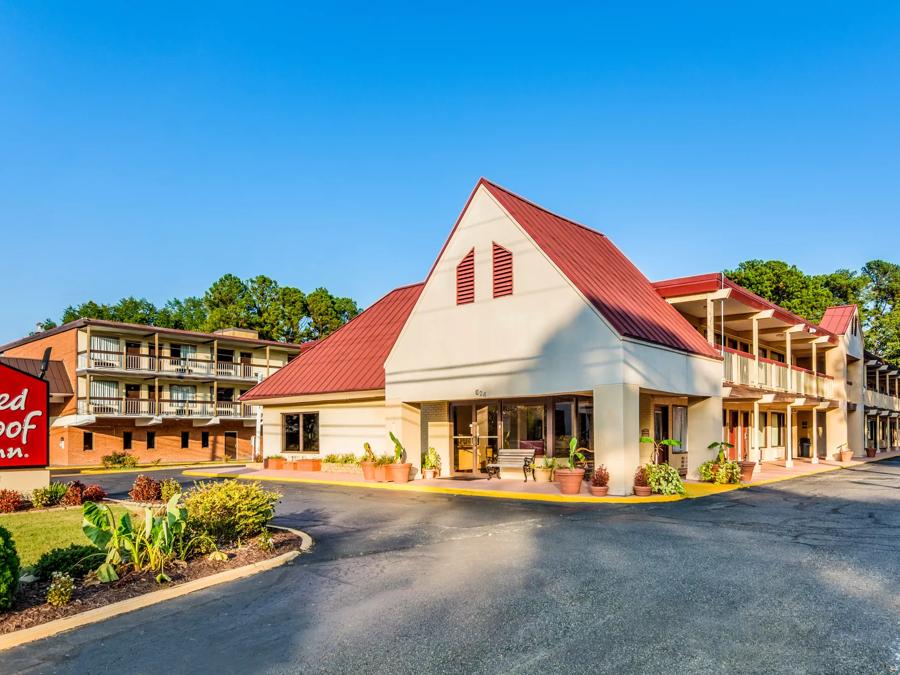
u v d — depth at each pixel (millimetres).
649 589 7543
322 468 24109
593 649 5766
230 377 44656
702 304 22234
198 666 5625
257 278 62406
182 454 42750
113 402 39031
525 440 19750
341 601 7418
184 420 42938
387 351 23781
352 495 17469
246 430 47094
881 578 7961
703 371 19797
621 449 15781
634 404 16141
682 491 16141
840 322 33500
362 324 27438
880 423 44938
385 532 11750
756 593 7348
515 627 6367
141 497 16359
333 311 63906
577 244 20531
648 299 20344
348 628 6496
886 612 6672
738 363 22547
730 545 9977
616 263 21859
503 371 18125
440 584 8008
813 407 30516
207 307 62906
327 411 24828
